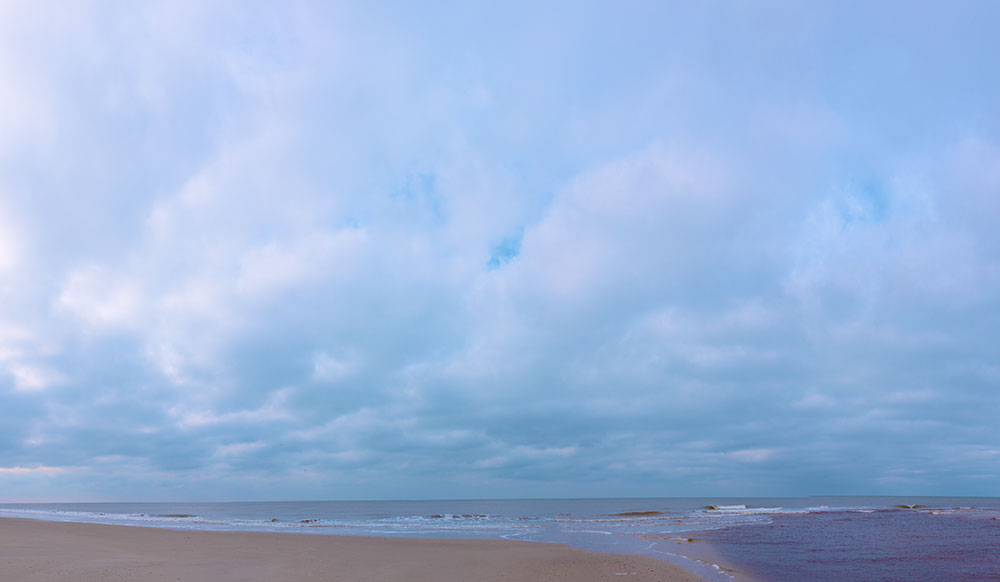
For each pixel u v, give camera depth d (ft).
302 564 54.03
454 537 100.58
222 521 154.30
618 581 51.39
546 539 96.68
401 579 47.78
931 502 463.01
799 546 88.74
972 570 64.28
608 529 126.52
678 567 61.46
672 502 471.62
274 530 114.93
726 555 75.46
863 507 292.61
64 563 50.03
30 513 190.80
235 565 52.01
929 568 65.51
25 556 53.98
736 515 196.34
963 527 134.51
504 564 59.93
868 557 75.20
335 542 77.25
